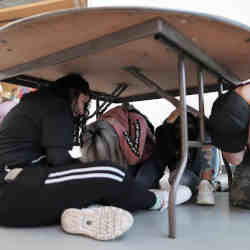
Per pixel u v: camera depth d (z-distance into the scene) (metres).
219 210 1.26
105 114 1.63
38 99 1.13
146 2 2.56
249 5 2.39
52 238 0.86
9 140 1.08
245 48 1.05
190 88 1.86
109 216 0.85
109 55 1.13
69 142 1.12
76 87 1.26
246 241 0.82
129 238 0.86
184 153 0.95
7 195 0.96
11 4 1.67
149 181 1.58
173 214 0.87
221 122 1.12
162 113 2.56
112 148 1.47
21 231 0.94
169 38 0.85
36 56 1.13
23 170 1.00
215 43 1.00
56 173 0.97
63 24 0.82
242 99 1.12
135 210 1.16
